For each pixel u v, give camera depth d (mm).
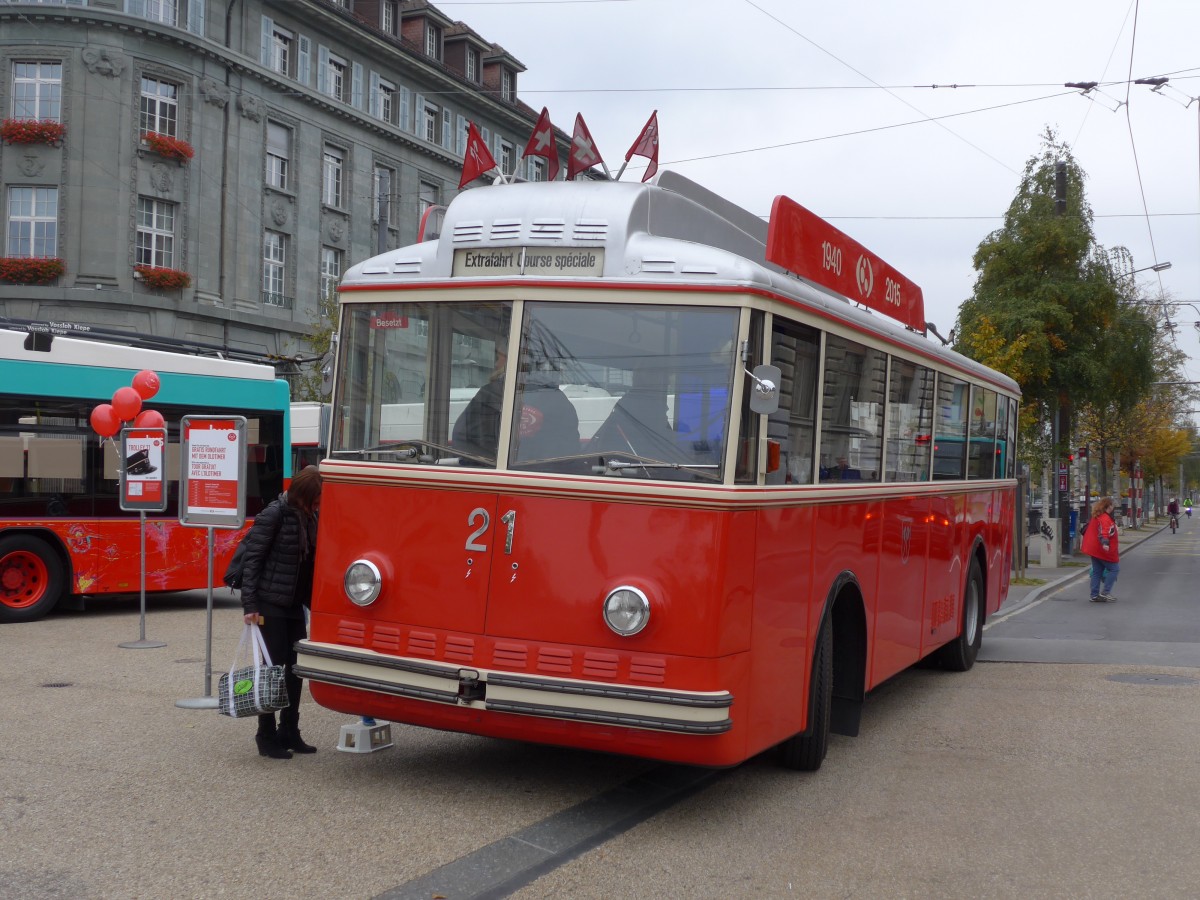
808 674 6957
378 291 6684
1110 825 6309
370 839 5664
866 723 9094
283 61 39625
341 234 42062
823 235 7434
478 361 6340
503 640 6055
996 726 8984
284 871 5172
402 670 6254
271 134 39125
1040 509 48031
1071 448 34281
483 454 6234
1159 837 6098
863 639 7805
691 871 5379
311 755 7383
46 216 33875
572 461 6059
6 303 33188
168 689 9562
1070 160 30250
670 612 5805
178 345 16406
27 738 7680
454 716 6176
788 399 6578
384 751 7535
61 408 14570
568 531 5992
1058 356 29094
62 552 14742
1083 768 7605
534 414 6172
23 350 14227
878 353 8281
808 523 6867
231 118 37094
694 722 5699
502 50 50156
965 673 11719
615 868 5375
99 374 14930
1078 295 28484
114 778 6703
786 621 6551
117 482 15070
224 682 7008
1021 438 27500
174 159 35219
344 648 6488
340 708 6594
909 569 9188
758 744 6211
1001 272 29625
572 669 5910
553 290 6230
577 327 6176
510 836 5766
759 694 6188
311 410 26281
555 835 5816
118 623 14383
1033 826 6266
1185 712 9570
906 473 9070
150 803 6207
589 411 6102
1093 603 20125
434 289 6500
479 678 6059
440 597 6230
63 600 15266
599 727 5871
